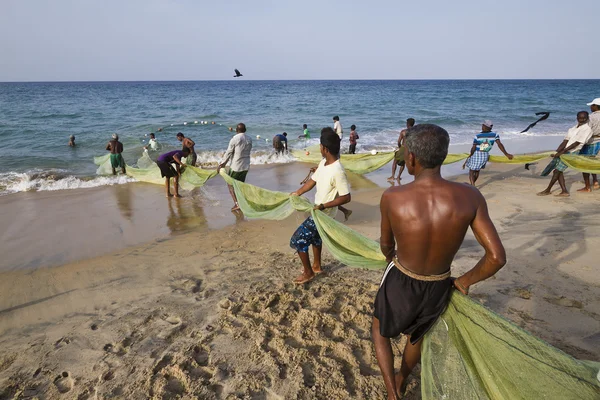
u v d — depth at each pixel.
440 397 2.20
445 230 1.94
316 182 3.97
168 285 4.34
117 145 10.45
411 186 2.04
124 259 5.18
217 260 5.02
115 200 8.28
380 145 16.20
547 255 4.66
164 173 8.26
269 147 15.76
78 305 3.99
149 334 3.41
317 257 4.33
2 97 43.56
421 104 38.62
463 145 16.14
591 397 1.78
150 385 2.79
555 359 1.88
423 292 2.10
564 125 23.84
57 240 5.95
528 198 7.44
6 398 2.77
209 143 16.66
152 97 46.59
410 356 2.48
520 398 1.97
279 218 4.70
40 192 8.95
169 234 6.19
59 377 2.96
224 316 3.62
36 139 16.25
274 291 4.03
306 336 3.29
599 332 3.17
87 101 38.25
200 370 2.93
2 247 5.67
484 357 2.09
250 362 2.99
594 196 7.41
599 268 4.27
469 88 82.56
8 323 3.71
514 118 26.94
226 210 7.52
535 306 3.59
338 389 2.70
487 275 1.95
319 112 30.05
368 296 3.89
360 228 6.15
